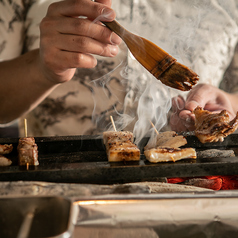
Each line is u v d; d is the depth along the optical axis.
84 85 2.57
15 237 0.80
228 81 3.09
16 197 0.80
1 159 1.49
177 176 1.41
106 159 1.66
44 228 0.79
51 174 1.33
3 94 2.04
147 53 1.24
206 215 0.88
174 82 1.24
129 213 0.87
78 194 0.96
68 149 1.79
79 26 1.32
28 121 2.69
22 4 2.44
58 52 1.38
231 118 2.26
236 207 0.90
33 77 1.94
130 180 1.44
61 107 2.61
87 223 0.85
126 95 2.64
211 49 2.84
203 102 2.37
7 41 2.42
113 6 2.50
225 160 1.45
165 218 0.87
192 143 1.85
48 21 1.38
